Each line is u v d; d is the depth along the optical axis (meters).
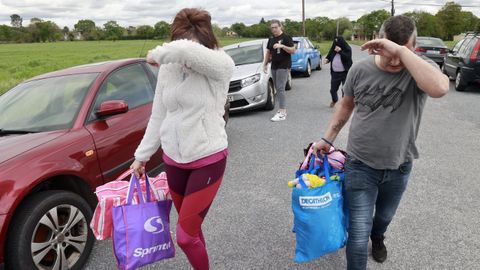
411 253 3.06
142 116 4.18
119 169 3.69
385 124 2.26
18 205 2.73
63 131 3.41
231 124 7.82
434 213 3.72
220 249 3.24
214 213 3.90
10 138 3.30
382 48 2.05
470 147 5.78
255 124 7.69
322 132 6.88
